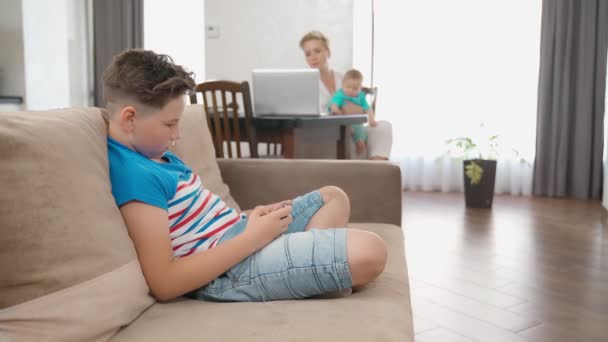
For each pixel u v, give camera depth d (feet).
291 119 9.75
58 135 2.94
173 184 3.66
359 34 16.84
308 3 16.99
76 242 2.75
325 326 2.96
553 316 6.90
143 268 3.34
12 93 13.50
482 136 16.05
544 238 10.80
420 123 16.61
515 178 15.79
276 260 3.56
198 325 2.99
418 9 16.37
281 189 5.95
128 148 3.55
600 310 7.13
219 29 17.60
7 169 2.57
